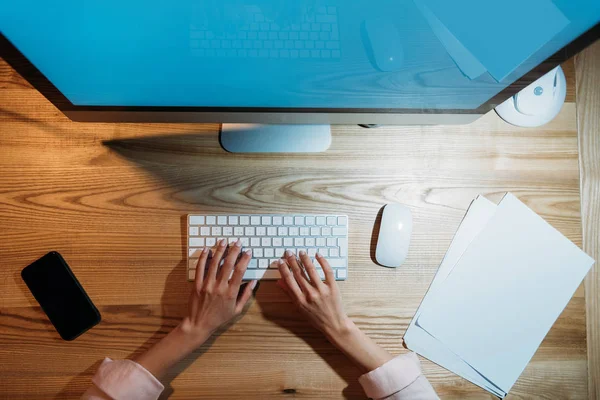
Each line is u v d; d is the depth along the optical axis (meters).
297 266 0.75
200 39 0.46
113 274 0.78
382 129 0.81
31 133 0.79
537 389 0.79
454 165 0.82
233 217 0.77
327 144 0.80
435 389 0.78
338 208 0.81
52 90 0.58
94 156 0.80
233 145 0.80
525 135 0.82
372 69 0.55
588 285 0.80
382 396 0.72
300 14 0.42
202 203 0.80
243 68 0.53
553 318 0.79
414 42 0.49
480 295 0.79
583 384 0.79
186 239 0.79
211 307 0.74
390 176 0.81
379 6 0.42
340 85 0.59
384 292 0.79
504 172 0.82
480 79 0.57
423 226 0.81
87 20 0.41
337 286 0.76
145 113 0.65
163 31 0.44
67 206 0.79
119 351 0.77
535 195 0.82
